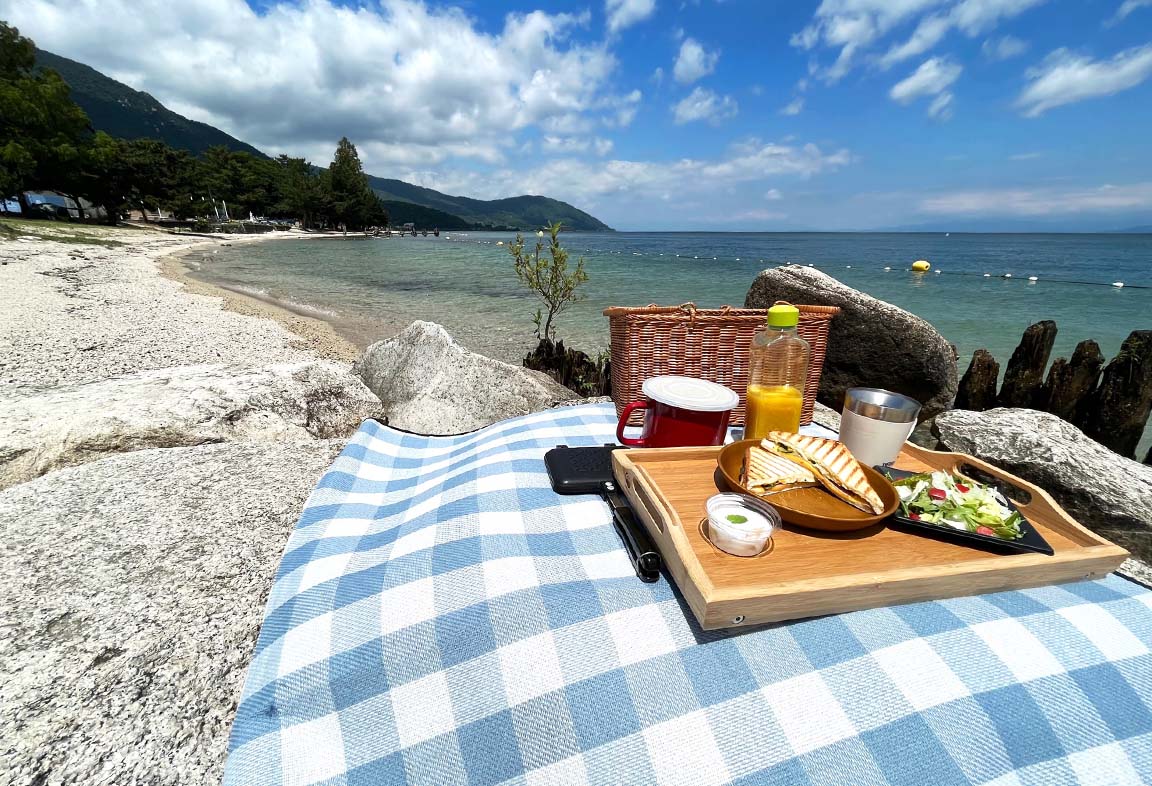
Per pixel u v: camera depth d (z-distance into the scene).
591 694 1.12
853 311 4.46
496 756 1.08
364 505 2.08
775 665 1.14
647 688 1.11
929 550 1.35
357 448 2.52
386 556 1.61
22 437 2.92
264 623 1.45
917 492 1.50
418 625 1.32
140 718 1.45
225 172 85.38
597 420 2.66
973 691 1.08
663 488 1.63
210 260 33.47
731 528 1.29
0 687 1.51
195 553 2.12
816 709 1.05
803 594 1.14
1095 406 5.21
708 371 2.53
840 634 1.19
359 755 1.14
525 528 1.62
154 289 16.08
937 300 20.28
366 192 102.00
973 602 1.28
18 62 47.72
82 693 1.51
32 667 1.57
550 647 1.21
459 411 4.47
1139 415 5.02
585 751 1.05
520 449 2.22
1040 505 1.53
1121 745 1.02
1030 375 5.58
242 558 2.11
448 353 4.76
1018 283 26.81
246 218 89.38
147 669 1.59
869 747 1.00
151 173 59.97
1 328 8.56
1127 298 20.59
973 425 3.46
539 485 1.88
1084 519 2.85
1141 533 2.70
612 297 20.52
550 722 1.09
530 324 14.05
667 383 1.96
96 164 50.84
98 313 10.88
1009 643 1.17
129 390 3.56
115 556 2.08
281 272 27.75
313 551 1.71
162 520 2.34
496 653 1.22
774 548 1.34
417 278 25.78
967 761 0.99
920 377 4.47
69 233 33.53
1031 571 1.29
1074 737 1.02
